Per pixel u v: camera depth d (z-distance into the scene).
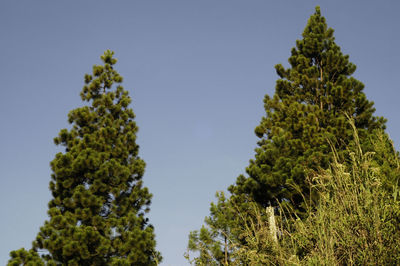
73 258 12.61
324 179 5.51
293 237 5.59
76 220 13.30
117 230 13.92
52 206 14.23
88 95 17.48
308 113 15.66
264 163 15.07
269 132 18.20
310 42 18.45
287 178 13.01
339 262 4.52
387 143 7.75
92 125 16.59
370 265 4.12
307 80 17.50
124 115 17.17
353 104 15.98
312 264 4.59
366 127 15.83
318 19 19.30
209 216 10.45
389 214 4.42
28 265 12.06
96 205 13.77
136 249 13.39
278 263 5.64
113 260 12.87
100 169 14.34
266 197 13.60
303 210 10.05
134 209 15.00
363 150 8.12
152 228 15.08
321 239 4.64
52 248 12.55
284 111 17.66
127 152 16.12
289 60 19.00
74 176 14.48
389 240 4.27
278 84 18.67
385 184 5.28
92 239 12.78
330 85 16.48
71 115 16.56
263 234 6.25
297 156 14.74
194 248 9.67
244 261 6.14
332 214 4.78
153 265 13.57
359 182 4.97
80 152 14.78
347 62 17.92
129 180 15.79
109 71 18.02
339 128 14.34
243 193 14.60
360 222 4.40
